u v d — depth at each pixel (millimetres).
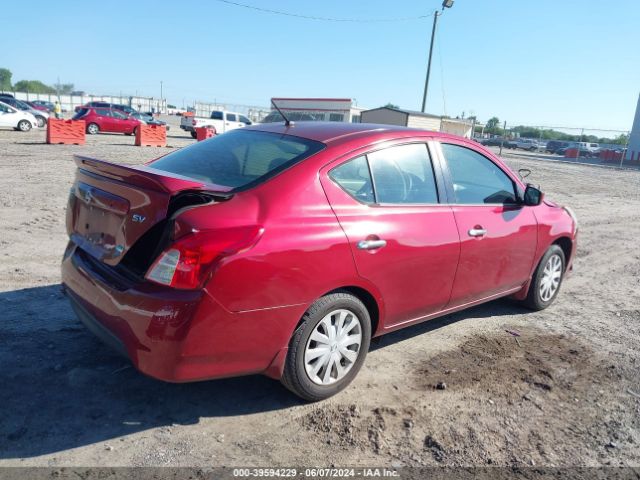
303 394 3480
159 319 2895
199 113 63062
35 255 6273
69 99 74250
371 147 3807
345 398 3684
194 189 2998
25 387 3486
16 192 10156
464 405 3715
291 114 5035
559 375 4270
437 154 4277
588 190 19109
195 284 2877
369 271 3576
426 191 4117
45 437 3037
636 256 8875
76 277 3527
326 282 3338
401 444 3234
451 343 4734
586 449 3334
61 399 3396
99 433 3117
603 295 6551
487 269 4605
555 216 5434
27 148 18578
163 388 3621
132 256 3264
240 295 2990
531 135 59062
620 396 4016
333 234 3361
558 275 5754
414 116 33844
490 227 4516
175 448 3045
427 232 3941
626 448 3377
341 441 3219
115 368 3803
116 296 3096
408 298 3949
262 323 3111
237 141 4051
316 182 3439
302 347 3346
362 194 3664
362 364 3787
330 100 40062
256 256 3018
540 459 3201
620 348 4891
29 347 3990
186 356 2928
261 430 3268
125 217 3143
